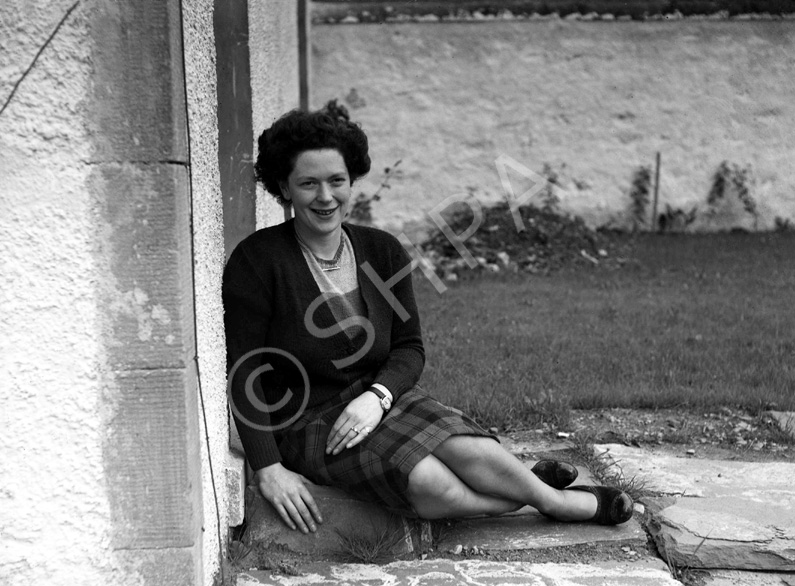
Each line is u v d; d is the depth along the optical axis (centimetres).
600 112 927
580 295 632
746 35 915
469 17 898
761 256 794
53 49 176
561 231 843
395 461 236
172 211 183
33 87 177
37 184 180
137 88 179
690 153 939
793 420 355
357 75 908
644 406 375
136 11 176
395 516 253
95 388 189
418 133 917
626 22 910
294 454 254
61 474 191
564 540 254
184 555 196
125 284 185
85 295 185
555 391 381
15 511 191
